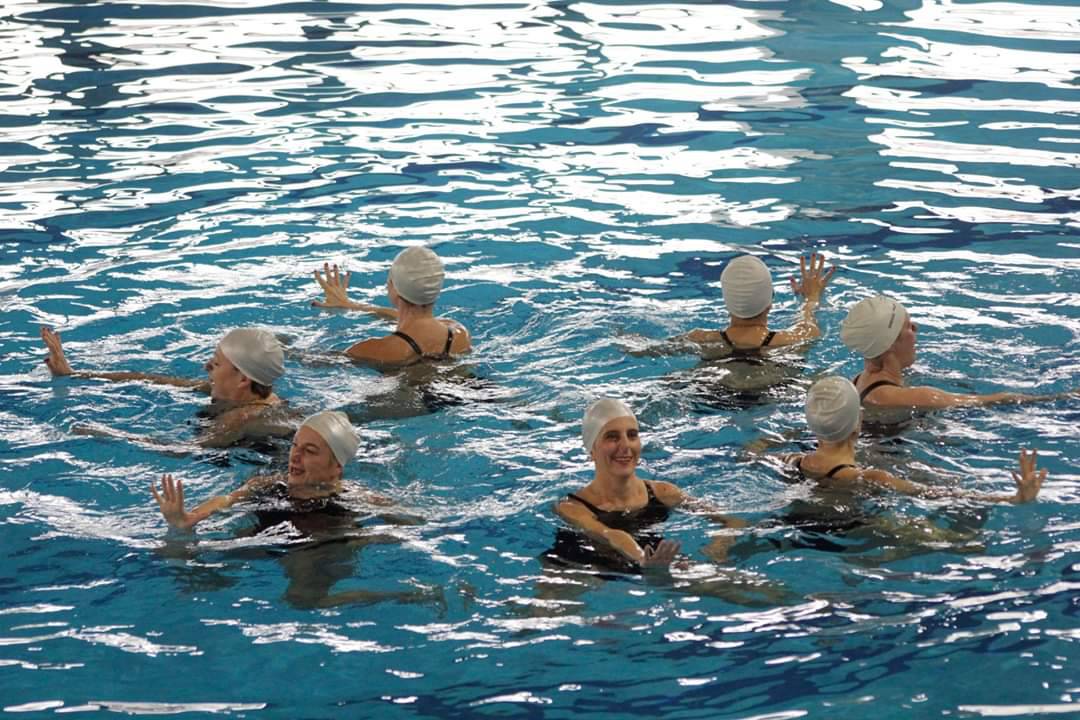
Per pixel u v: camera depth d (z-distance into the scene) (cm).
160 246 3691
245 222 3872
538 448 2588
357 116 4825
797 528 2264
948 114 4725
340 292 3341
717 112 4806
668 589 2092
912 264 3509
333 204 4016
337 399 2816
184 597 2089
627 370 2945
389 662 1919
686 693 1833
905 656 1902
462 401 2803
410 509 2352
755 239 3719
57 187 4134
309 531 2275
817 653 1916
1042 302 3244
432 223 3859
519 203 4009
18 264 3553
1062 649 1906
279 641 1970
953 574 2112
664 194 4066
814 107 4834
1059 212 3844
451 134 4631
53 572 2162
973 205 3916
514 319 3234
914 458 2523
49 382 2877
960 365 2920
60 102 4972
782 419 2708
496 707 1811
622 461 2275
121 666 1914
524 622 2009
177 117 4816
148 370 2967
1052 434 2603
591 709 1805
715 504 2353
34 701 1833
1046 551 2169
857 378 2834
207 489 2438
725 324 3186
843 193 4041
